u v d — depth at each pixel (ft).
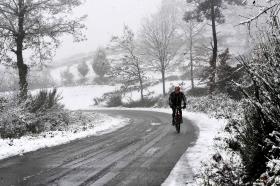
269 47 18.71
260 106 18.72
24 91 61.26
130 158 31.55
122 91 156.46
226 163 22.71
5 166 30.27
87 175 25.63
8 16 73.97
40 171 27.50
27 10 74.54
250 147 21.02
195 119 70.08
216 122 58.95
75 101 178.29
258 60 19.54
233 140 27.89
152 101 137.28
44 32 75.51
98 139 46.85
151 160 30.25
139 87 147.13
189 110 91.15
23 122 55.72
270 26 18.43
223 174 20.75
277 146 17.07
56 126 66.95
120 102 150.61
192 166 27.04
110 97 161.38
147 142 41.37
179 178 23.88
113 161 30.48
